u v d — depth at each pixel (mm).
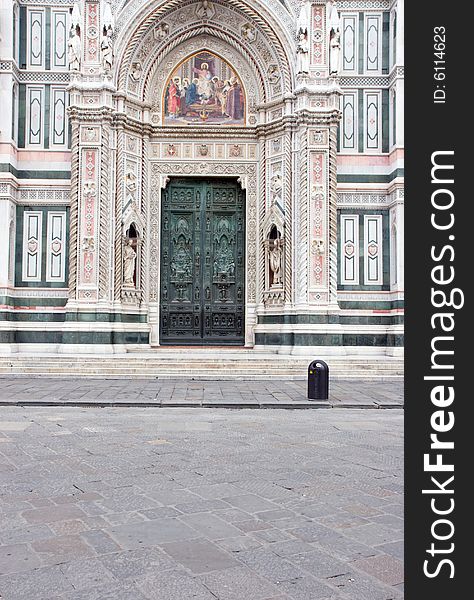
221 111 25156
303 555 5445
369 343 23734
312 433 11141
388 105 24359
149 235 24672
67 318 22469
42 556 5391
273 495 7230
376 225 24141
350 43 24547
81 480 7828
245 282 24891
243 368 20172
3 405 14297
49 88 24078
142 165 24516
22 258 23625
